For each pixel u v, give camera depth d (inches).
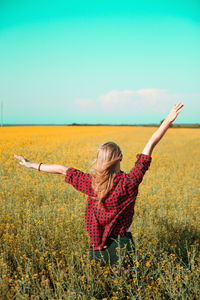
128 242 83.1
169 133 2118.6
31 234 135.2
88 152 518.6
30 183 253.9
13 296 88.3
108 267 87.4
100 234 80.7
